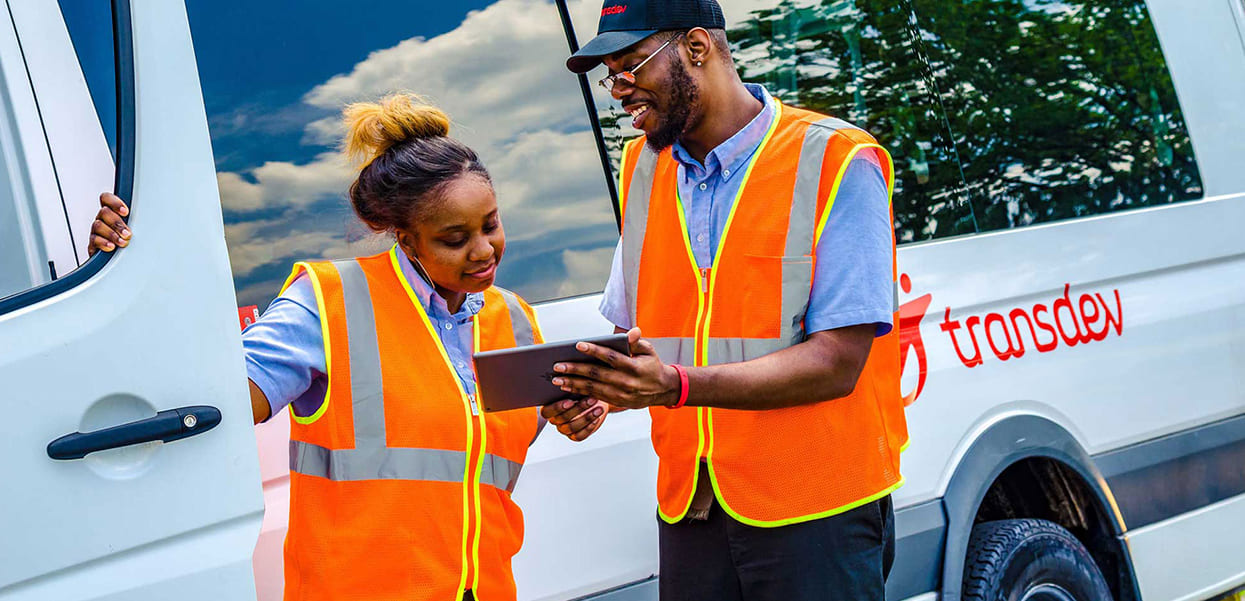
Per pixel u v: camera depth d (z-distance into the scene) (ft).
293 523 6.01
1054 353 10.56
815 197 7.27
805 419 7.32
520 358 5.90
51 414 5.12
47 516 5.10
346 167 7.22
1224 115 12.45
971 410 9.93
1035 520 10.43
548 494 7.88
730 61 7.52
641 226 7.92
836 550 7.32
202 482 5.43
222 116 6.86
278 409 5.88
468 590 6.13
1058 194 10.96
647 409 8.51
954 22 10.49
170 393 5.36
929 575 9.62
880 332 7.34
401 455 5.97
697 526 7.65
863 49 9.82
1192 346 11.60
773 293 7.24
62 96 6.02
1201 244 11.89
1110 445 10.91
